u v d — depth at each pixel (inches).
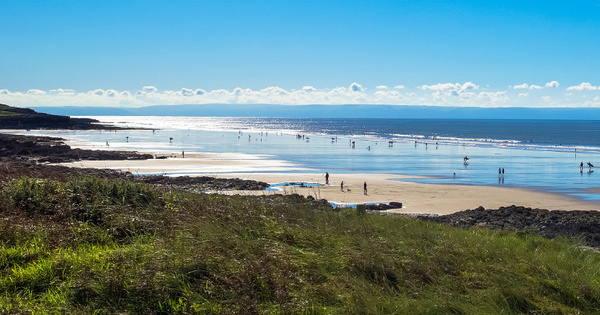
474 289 281.0
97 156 2982.3
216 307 226.4
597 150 4458.7
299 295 247.8
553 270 321.1
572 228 991.0
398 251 336.8
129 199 444.1
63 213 386.9
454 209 1502.2
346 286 267.4
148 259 272.7
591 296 281.4
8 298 224.2
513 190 1935.3
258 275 261.0
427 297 264.2
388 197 1713.8
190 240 312.3
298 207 469.4
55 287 244.4
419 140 6072.8
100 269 253.1
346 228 401.4
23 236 321.4
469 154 3882.9
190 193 605.9
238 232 347.6
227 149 4138.8
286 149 4234.7
